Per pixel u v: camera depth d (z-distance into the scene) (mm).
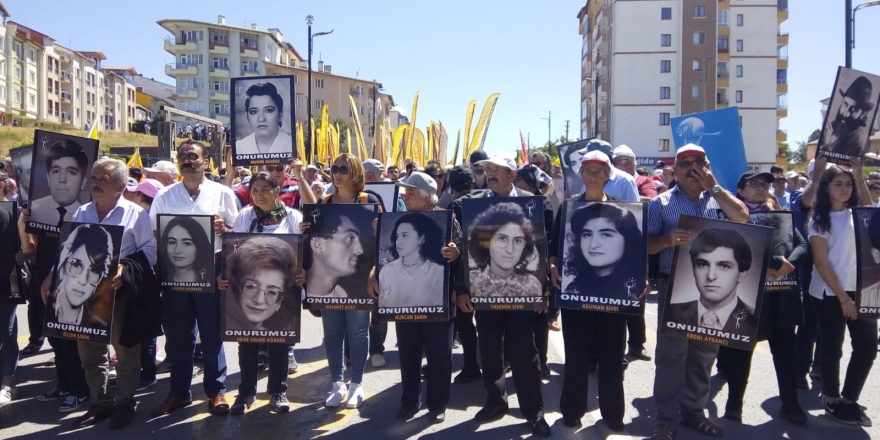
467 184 5855
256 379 4977
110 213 4668
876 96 5082
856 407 4602
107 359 4777
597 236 4129
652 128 53938
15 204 4992
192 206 4887
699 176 4121
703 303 3977
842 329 4613
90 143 5059
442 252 4426
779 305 4520
